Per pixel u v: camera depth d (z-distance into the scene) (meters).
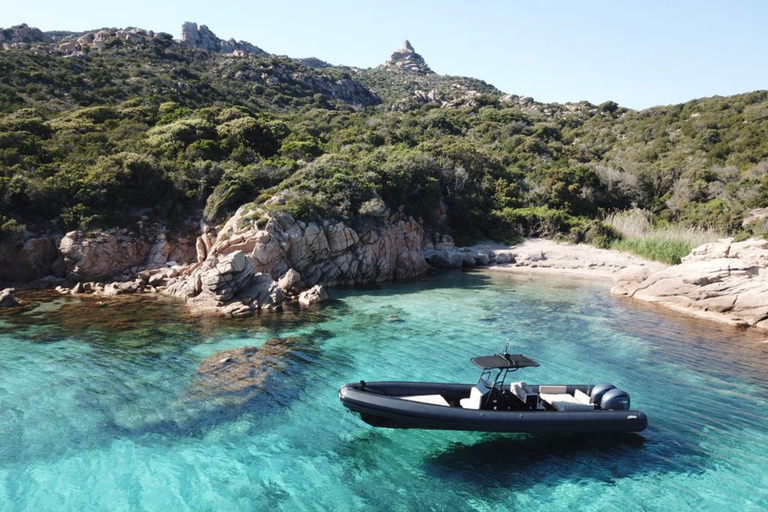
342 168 39.66
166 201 35.22
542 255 44.94
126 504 9.38
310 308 25.42
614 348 20.16
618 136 88.06
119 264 30.83
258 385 15.16
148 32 90.06
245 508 9.39
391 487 10.30
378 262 35.06
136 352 17.86
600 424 11.78
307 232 30.75
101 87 58.03
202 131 46.09
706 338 21.84
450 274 39.31
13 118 40.66
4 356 17.06
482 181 57.62
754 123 71.62
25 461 10.73
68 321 21.58
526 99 123.69
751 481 10.78
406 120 81.56
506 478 10.78
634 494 10.25
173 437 11.95
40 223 30.44
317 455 11.45
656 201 58.16
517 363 12.27
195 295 25.94
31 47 69.88
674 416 13.94
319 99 85.56
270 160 43.25
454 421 11.34
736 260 26.62
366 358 18.06
